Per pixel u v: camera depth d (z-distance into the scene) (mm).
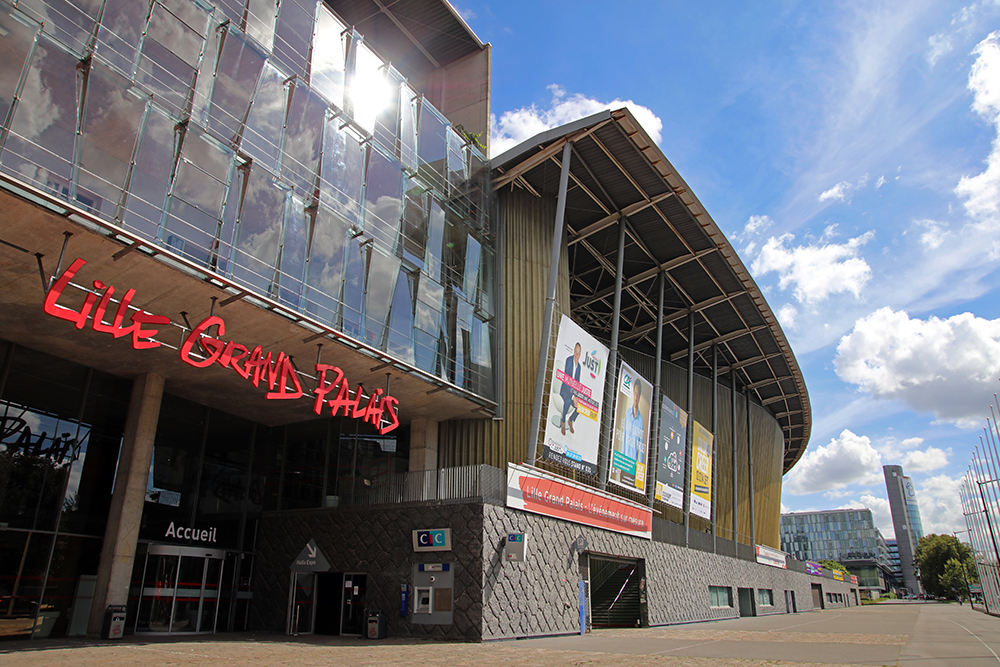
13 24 12930
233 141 17031
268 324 17375
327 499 22984
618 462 29109
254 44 18469
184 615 20344
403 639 18375
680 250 35000
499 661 12969
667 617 30531
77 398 18734
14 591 16234
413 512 20172
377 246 20828
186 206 15375
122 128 14430
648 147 27156
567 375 25781
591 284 39000
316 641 17688
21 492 16844
